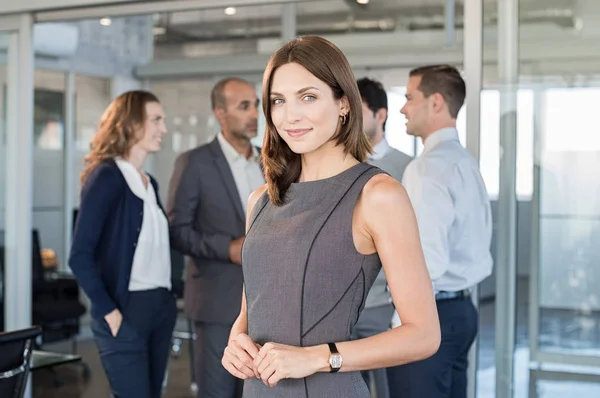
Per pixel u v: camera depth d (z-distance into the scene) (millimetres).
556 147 3914
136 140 4031
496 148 3930
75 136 8625
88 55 8492
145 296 3947
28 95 4949
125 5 4605
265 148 2186
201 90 8227
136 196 3941
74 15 4781
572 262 3943
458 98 3648
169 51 8242
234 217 4426
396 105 4965
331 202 2057
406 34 6688
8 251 5055
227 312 4309
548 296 3986
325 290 2027
